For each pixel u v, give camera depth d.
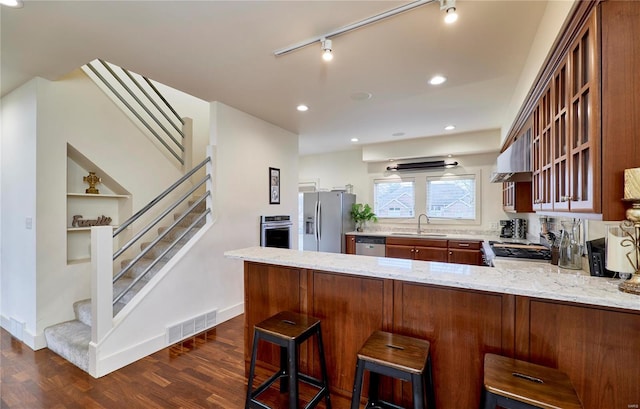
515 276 1.57
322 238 5.76
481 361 1.56
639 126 1.19
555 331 1.40
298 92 3.11
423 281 1.56
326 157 6.67
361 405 1.90
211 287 3.27
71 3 1.71
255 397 1.96
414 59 2.40
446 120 4.13
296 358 1.67
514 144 2.72
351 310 1.94
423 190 5.59
